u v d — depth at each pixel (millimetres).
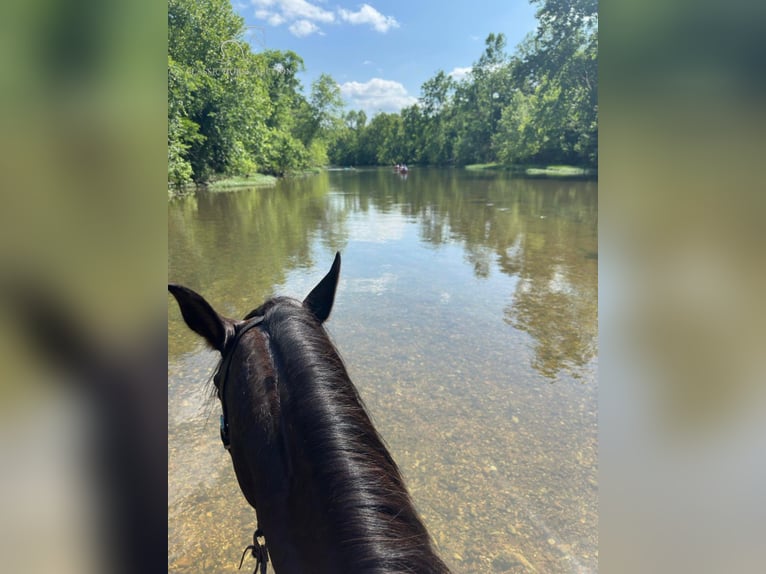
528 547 2457
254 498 1313
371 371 4359
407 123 76000
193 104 21984
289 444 1143
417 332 5281
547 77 38656
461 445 3283
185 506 2676
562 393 3992
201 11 21875
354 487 1000
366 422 1153
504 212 15367
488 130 56438
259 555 1407
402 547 927
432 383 4141
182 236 10781
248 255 8812
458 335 5203
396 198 20641
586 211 15445
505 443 3311
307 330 1380
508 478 2965
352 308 6062
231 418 1396
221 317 1573
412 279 7391
